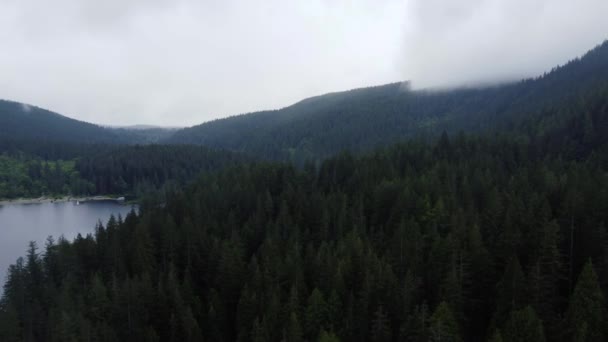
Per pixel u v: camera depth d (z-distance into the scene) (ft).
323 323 141.08
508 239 161.89
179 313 163.02
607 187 196.44
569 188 197.36
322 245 182.70
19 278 194.80
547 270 142.51
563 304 141.28
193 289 190.29
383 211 236.84
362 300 143.64
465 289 149.07
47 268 222.69
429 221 197.67
